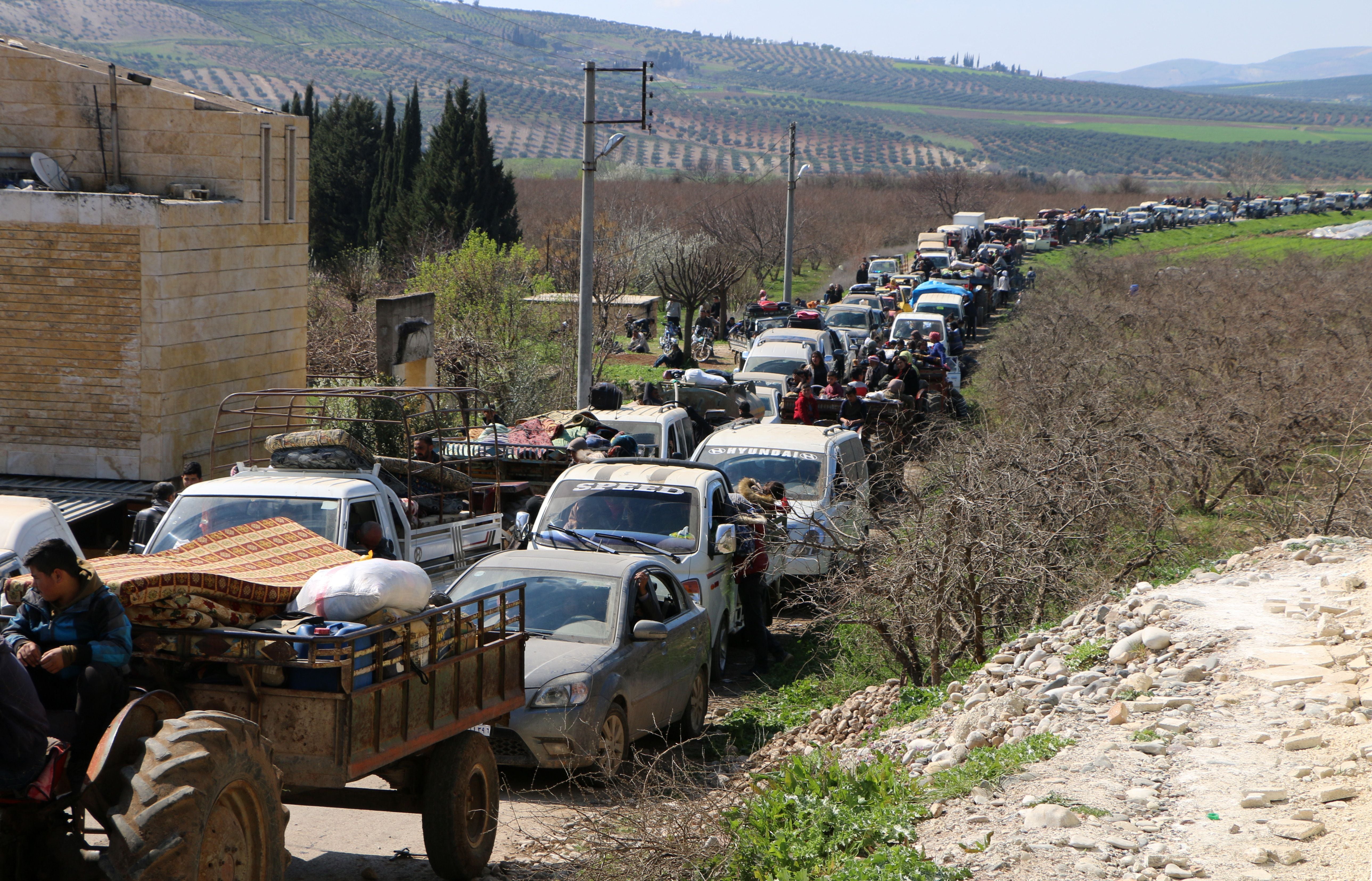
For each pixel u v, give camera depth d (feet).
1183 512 54.03
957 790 21.95
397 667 20.80
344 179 186.39
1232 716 23.22
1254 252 263.08
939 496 35.35
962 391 104.73
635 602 32.12
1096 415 53.26
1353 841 17.71
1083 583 36.06
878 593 34.19
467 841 22.95
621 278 134.92
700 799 24.73
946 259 195.21
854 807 22.21
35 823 16.06
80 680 16.58
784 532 42.83
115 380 55.01
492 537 42.65
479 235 115.03
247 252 60.80
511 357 93.56
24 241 54.24
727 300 165.48
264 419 62.59
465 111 170.30
